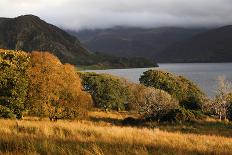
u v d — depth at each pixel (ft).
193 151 43.42
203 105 302.86
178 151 40.27
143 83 425.28
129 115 301.22
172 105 226.58
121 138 53.93
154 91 248.93
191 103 327.06
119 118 258.37
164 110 216.33
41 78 172.04
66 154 35.65
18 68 170.81
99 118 241.76
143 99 246.06
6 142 41.11
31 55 181.06
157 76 424.05
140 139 54.34
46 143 38.99
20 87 165.58
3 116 159.53
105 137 54.54
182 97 410.72
